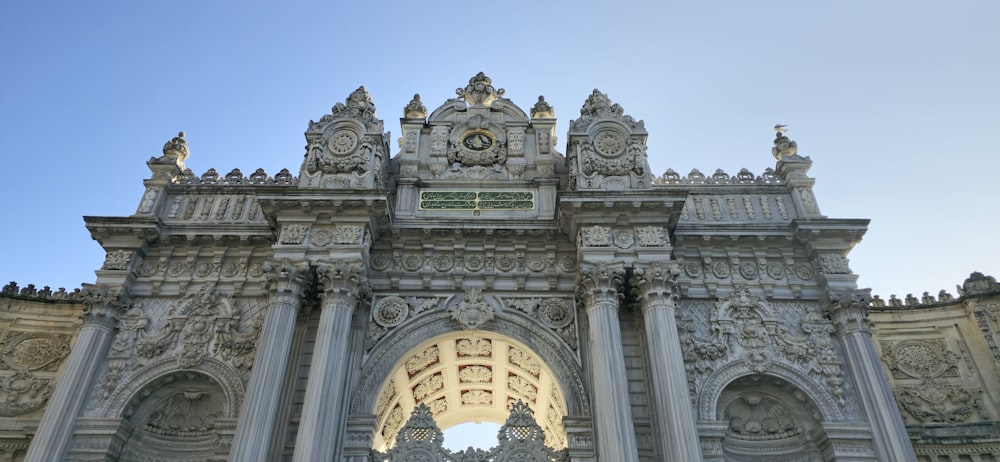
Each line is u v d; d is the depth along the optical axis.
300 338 20.48
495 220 22.30
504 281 21.89
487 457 19.11
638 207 21.08
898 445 18.08
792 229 22.44
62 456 18.22
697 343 20.66
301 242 20.73
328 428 17.47
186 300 21.48
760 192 24.23
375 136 23.39
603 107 24.77
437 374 23.20
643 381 19.91
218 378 19.98
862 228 21.98
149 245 22.45
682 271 22.20
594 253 20.61
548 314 21.27
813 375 20.09
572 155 23.55
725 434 19.08
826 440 19.03
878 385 19.25
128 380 19.88
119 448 19.33
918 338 23.83
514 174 24.44
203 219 23.28
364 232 21.03
